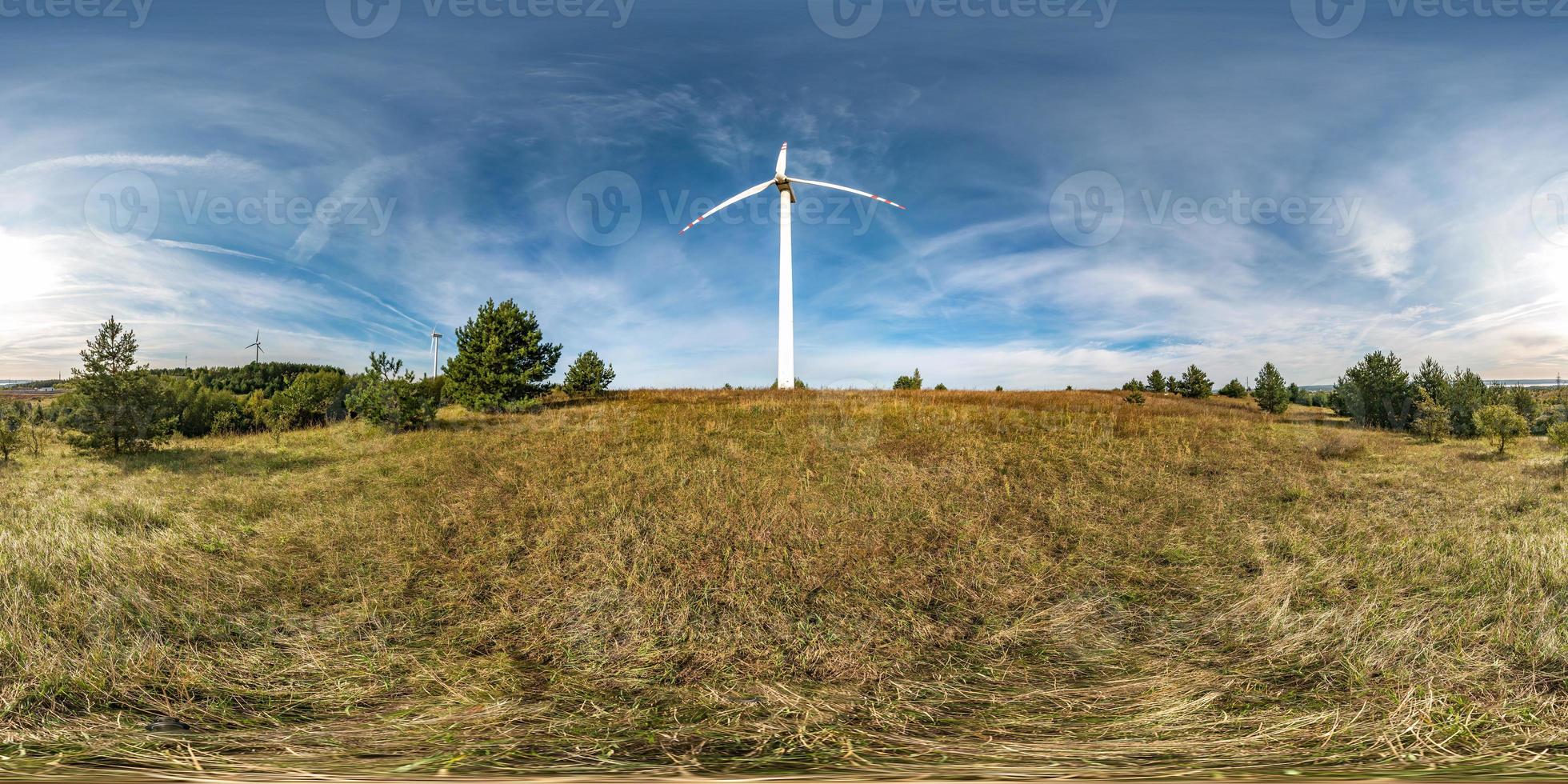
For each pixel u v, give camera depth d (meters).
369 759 2.37
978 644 4.05
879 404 17.48
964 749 2.47
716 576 5.14
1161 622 4.38
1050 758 2.33
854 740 2.60
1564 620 3.70
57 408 13.25
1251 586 4.84
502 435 13.41
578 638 4.06
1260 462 10.24
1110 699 3.14
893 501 7.55
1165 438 12.30
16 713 2.76
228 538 6.26
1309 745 2.41
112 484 9.20
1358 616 3.91
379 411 15.09
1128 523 6.84
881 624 4.29
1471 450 12.52
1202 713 2.85
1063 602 4.72
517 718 2.91
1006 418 15.02
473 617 4.49
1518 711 2.64
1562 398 16.92
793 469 9.30
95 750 2.40
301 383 18.19
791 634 4.09
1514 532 6.10
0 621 3.76
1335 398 20.33
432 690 3.34
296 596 4.78
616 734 2.69
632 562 5.53
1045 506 7.38
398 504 7.70
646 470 9.39
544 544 6.06
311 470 10.51
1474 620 3.80
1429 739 2.40
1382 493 8.19
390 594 4.85
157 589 4.64
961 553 5.81
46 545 5.50
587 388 24.73
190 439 15.02
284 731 2.73
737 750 2.48
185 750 2.43
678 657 3.76
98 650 3.42
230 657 3.62
